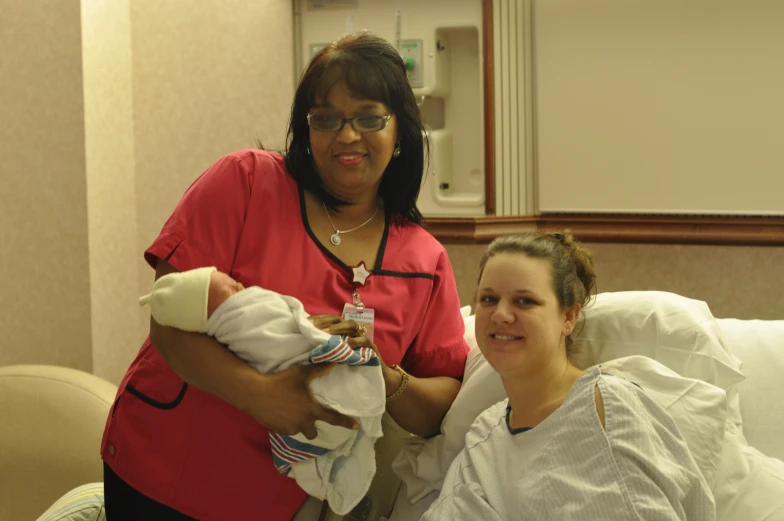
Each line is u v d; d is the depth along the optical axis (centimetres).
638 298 196
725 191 277
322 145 173
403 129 181
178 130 350
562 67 291
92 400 253
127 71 350
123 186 350
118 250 347
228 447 172
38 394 255
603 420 154
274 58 332
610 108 287
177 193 353
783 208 271
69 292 331
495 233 297
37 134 328
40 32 323
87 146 324
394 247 187
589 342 193
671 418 155
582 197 294
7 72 329
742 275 303
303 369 159
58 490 248
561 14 288
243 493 175
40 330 336
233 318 160
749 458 171
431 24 301
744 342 204
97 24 329
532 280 167
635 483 145
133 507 176
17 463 251
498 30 296
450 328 196
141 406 175
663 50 279
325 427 161
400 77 176
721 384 182
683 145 280
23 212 333
